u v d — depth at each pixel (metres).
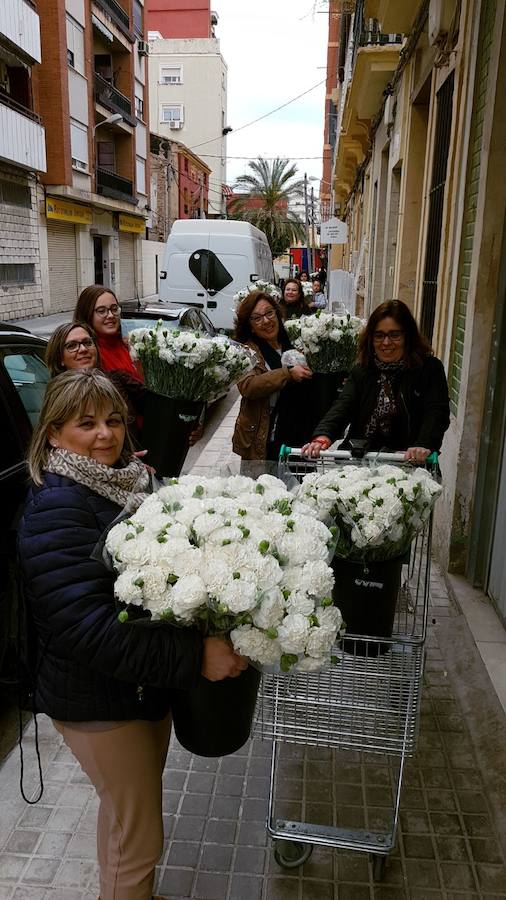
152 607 1.49
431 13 5.30
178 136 54.53
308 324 4.25
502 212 3.70
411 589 2.86
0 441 3.00
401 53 7.54
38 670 1.74
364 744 2.21
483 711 2.97
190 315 9.16
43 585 1.57
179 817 2.48
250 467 2.73
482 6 4.04
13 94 19.98
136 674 1.56
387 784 2.63
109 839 1.81
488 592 3.95
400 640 2.30
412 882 2.23
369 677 2.26
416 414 3.25
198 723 1.82
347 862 2.31
